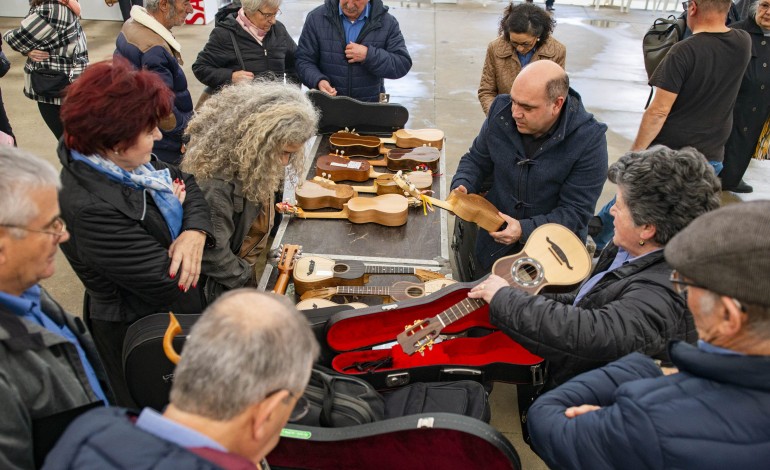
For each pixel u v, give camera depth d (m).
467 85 6.32
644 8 9.99
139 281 1.58
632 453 0.95
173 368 1.63
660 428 0.91
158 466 0.72
